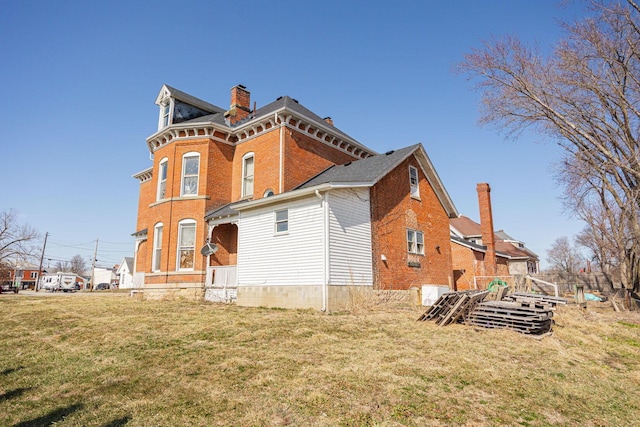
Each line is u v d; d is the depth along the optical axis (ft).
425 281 61.41
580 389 20.18
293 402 16.97
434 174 67.51
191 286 60.80
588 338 33.58
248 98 75.31
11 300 64.80
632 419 17.03
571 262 246.06
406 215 60.03
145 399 17.51
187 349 26.35
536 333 32.83
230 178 68.44
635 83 53.57
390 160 56.75
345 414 15.79
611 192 63.57
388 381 19.58
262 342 27.94
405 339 29.17
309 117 67.36
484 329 33.40
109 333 31.96
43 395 18.48
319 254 44.96
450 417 15.84
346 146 73.51
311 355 24.40
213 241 62.95
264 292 49.80
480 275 91.66
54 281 212.84
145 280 66.80
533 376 21.68
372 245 51.72
